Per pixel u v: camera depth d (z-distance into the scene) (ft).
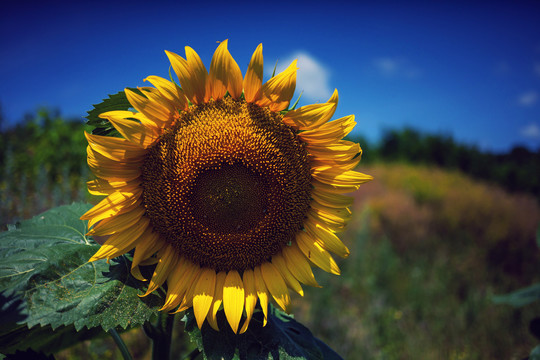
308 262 1.05
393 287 4.48
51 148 5.74
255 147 0.98
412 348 3.20
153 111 0.89
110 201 0.91
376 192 8.28
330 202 1.05
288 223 1.04
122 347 1.08
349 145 1.01
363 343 3.24
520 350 3.26
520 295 1.85
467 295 4.30
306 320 3.56
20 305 0.80
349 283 4.42
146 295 0.91
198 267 1.01
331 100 0.97
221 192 1.00
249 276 1.03
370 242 5.83
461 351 3.25
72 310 0.82
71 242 1.01
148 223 0.97
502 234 6.18
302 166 1.03
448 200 7.66
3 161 5.41
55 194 3.97
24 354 0.97
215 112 0.97
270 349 0.92
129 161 0.93
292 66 0.95
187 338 2.90
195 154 0.96
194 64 0.91
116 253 0.91
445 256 5.69
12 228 1.03
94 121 0.95
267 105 0.99
